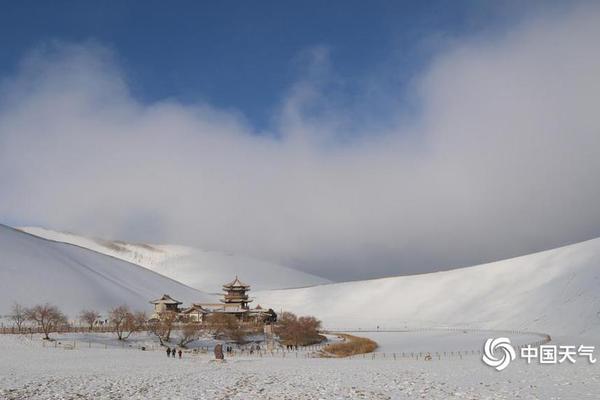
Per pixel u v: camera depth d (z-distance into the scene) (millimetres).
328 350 119000
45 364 70625
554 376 52188
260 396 39719
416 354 105250
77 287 198875
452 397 38438
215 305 195625
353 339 149125
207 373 59875
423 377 53625
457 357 92875
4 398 37594
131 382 48844
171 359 85562
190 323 133500
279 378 53594
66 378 51312
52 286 191750
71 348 98938
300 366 72188
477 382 47938
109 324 143500
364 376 55250
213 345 123250
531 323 168125
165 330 123125
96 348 102188
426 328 199750
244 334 136500
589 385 44281
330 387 45156
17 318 132250
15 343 100875
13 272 192875
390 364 75875
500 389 42500
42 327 120438
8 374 55750
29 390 41688
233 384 48000
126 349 105562
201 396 39688
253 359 91375
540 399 36781
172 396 39656
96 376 54000
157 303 195125
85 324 147750
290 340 135750
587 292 179000
